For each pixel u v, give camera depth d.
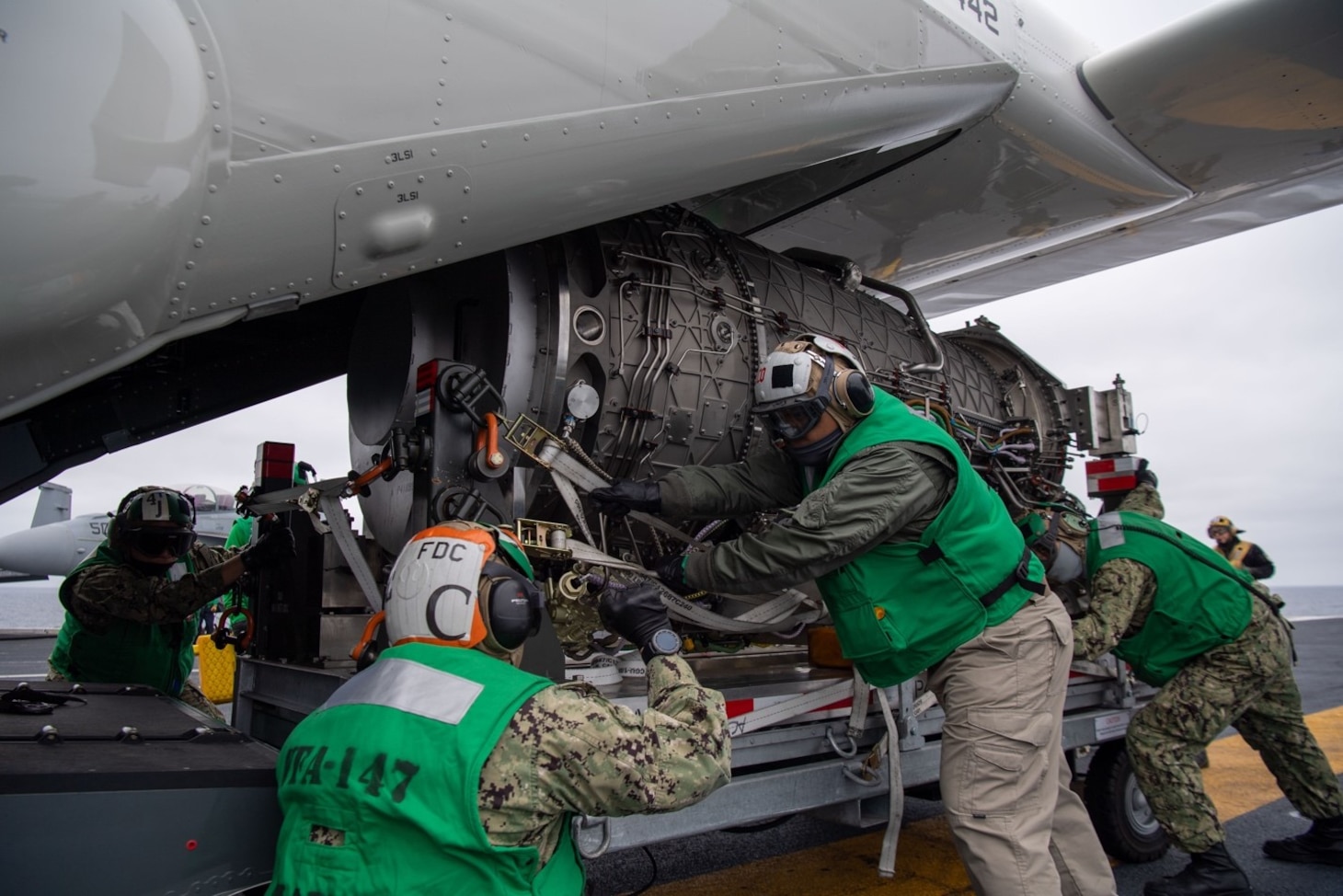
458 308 2.54
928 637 2.30
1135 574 3.17
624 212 2.20
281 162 1.56
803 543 2.15
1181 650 3.24
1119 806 3.60
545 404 2.45
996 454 3.81
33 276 1.32
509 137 1.83
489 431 2.19
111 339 1.49
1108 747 3.67
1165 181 4.71
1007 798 2.25
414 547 1.45
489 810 1.21
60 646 3.44
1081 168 4.30
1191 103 4.04
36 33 1.28
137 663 3.09
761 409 2.36
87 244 1.34
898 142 3.04
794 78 2.39
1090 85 3.99
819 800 2.57
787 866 3.52
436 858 1.21
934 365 3.68
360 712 1.32
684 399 2.75
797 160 2.54
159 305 1.53
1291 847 3.63
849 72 2.58
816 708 2.63
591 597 2.32
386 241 1.75
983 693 2.30
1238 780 5.00
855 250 5.13
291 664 2.75
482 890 1.22
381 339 2.67
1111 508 4.06
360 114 1.63
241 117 1.50
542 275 2.51
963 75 3.12
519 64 1.83
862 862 3.56
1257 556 8.55
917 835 3.96
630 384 2.64
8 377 1.42
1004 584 2.34
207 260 1.54
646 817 2.15
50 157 1.28
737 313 2.94
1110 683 3.76
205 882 1.53
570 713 1.29
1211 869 3.09
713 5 2.19
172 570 3.95
